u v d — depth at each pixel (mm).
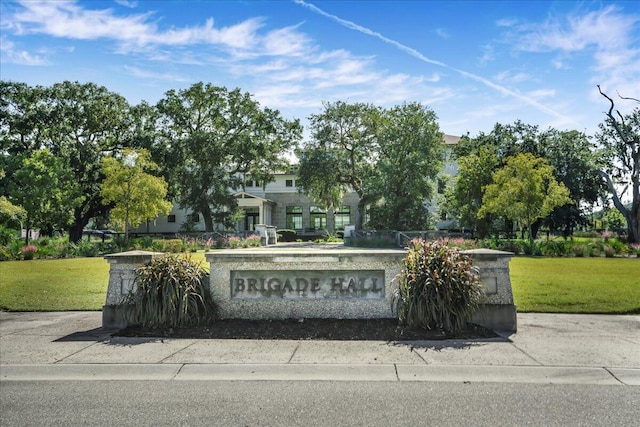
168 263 7254
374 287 7352
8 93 41094
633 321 7691
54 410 4035
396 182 34219
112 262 7348
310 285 7410
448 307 6539
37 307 9320
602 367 5059
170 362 5355
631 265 18125
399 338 6293
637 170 36781
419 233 31266
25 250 23047
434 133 34719
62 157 39938
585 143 44281
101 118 43312
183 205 42938
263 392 4445
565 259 21797
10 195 32688
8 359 5559
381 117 37188
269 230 40250
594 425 3635
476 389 4477
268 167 46812
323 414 3895
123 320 7262
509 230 38094
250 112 44406
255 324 7066
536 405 4055
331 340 6254
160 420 3801
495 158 32625
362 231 33312
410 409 3986
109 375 5008
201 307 7133
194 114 44812
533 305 9109
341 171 40594
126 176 30406
